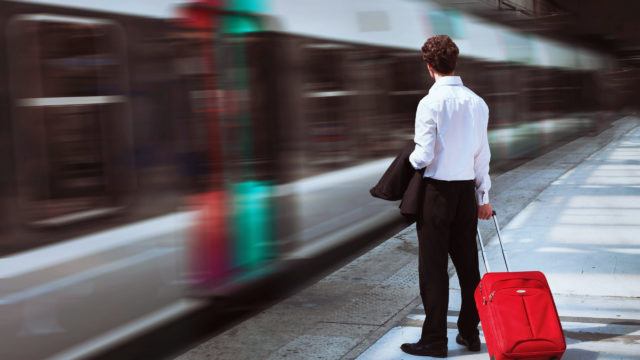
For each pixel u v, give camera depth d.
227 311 5.14
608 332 4.00
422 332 3.72
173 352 4.57
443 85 3.49
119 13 4.09
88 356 3.91
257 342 4.09
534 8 16.09
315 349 3.88
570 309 4.42
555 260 5.65
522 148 14.00
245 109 5.26
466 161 3.54
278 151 5.64
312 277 6.21
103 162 3.95
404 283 5.15
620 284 4.94
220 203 4.95
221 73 4.98
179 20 4.57
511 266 5.51
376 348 3.87
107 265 3.98
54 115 3.66
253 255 5.36
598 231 6.69
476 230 3.67
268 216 5.55
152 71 4.33
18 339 3.50
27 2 3.52
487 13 11.85
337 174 6.59
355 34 6.96
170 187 4.46
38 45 3.58
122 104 4.09
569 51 20.28
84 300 3.84
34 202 3.56
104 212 3.96
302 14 6.07
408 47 8.20
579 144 17.17
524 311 3.25
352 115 6.86
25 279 3.52
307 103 6.09
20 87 3.48
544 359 3.25
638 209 7.77
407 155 3.58
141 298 4.24
